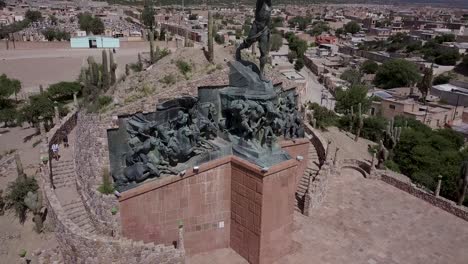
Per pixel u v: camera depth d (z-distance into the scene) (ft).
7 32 403.34
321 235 95.14
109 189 81.30
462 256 89.71
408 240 95.04
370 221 102.78
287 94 120.57
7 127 185.78
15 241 96.12
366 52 494.59
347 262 85.56
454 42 520.42
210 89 91.30
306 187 111.96
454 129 255.09
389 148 171.42
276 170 79.10
